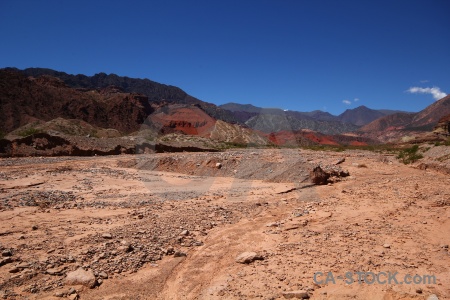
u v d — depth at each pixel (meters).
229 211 10.36
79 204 10.76
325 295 5.22
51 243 7.02
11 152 25.39
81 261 6.20
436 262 6.43
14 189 12.66
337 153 32.22
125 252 6.72
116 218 9.20
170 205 11.05
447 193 12.62
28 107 109.12
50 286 5.33
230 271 6.14
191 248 7.32
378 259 6.54
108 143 30.33
